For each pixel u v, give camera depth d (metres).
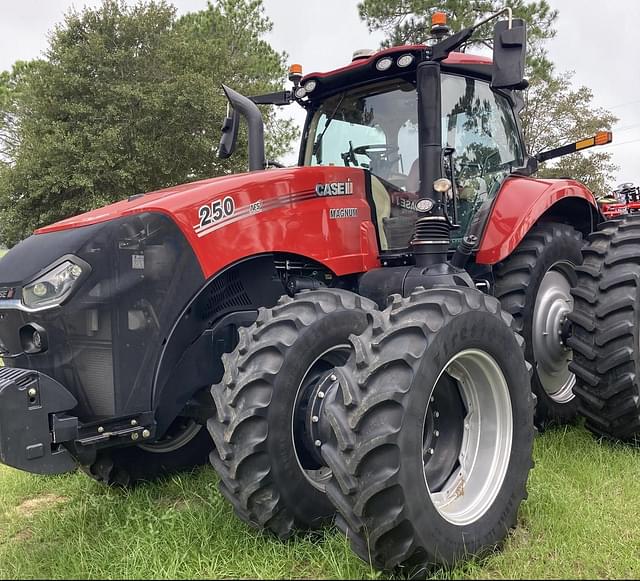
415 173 3.48
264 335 2.51
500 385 2.50
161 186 19.72
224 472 2.41
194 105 18.56
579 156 21.02
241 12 24.72
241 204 2.84
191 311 2.67
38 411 2.24
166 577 2.16
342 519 2.20
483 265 3.73
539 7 17.12
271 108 21.73
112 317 2.47
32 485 3.45
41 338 2.39
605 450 3.40
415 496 2.06
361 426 2.07
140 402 2.53
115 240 2.48
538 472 3.01
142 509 2.84
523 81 2.85
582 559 2.23
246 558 2.29
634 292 3.31
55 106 18.95
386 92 3.69
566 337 3.81
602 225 3.72
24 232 19.53
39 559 2.40
